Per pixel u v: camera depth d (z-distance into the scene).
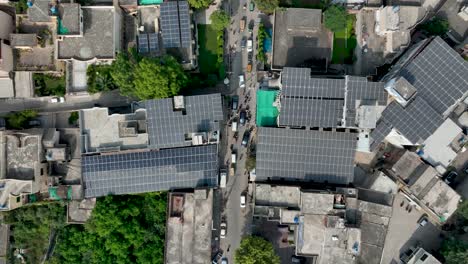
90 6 78.19
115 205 80.44
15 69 81.69
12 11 82.75
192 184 81.06
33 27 80.50
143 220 83.50
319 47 81.44
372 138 75.88
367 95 75.06
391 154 83.81
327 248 75.81
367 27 81.06
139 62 76.94
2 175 77.75
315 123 77.00
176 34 79.44
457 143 78.62
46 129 81.50
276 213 79.62
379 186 79.81
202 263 79.69
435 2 81.69
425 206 78.25
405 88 72.19
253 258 77.00
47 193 84.50
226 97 85.00
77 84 82.50
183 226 79.88
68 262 84.12
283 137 79.56
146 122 78.38
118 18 80.81
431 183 77.25
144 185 80.94
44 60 81.88
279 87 80.31
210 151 80.25
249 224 85.50
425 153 78.75
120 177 80.38
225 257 85.62
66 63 81.69
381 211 78.81
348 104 75.12
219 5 84.44
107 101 84.75
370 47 81.25
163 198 83.44
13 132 79.25
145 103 77.62
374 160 84.88
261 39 82.75
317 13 78.06
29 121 85.00
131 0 79.75
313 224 76.25
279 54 81.69
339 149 79.31
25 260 88.19
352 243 74.88
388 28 75.56
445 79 74.94
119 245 80.88
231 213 85.69
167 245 80.00
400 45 77.50
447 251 78.12
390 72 78.94
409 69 75.06
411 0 77.00
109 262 82.38
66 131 83.38
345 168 79.88
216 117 78.94
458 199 77.19
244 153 85.50
